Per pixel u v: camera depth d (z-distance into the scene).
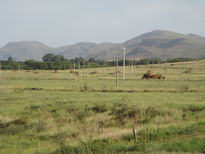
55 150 26.73
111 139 28.92
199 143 21.42
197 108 46.62
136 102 53.47
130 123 40.81
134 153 21.22
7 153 27.38
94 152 23.77
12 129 40.53
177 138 25.45
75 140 30.78
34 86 101.31
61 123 43.19
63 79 150.62
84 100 60.53
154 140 26.83
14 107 55.59
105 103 54.78
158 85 102.69
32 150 28.25
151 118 42.97
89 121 42.84
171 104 49.88
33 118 47.72
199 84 105.25
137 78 157.12
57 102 58.91
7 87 94.38
